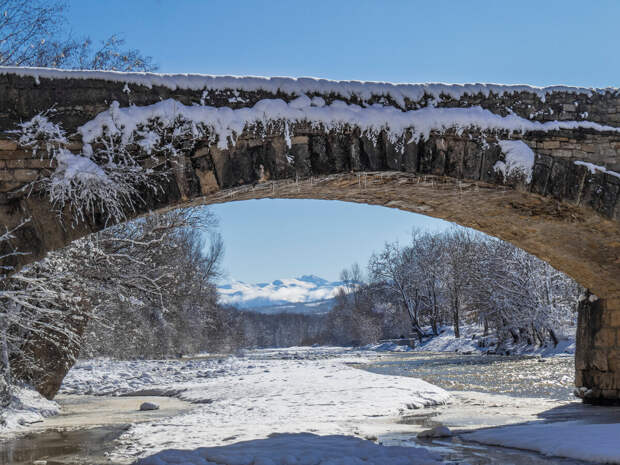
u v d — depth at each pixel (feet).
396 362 129.39
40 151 32.68
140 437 39.06
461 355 154.92
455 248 189.78
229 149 35.78
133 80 34.60
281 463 29.50
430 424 43.57
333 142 37.81
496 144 41.32
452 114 40.16
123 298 56.95
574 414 47.62
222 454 31.27
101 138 33.47
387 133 38.75
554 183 42.24
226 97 36.22
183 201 34.94
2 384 46.32
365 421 45.19
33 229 32.50
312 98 37.60
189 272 101.71
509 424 42.93
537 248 53.88
